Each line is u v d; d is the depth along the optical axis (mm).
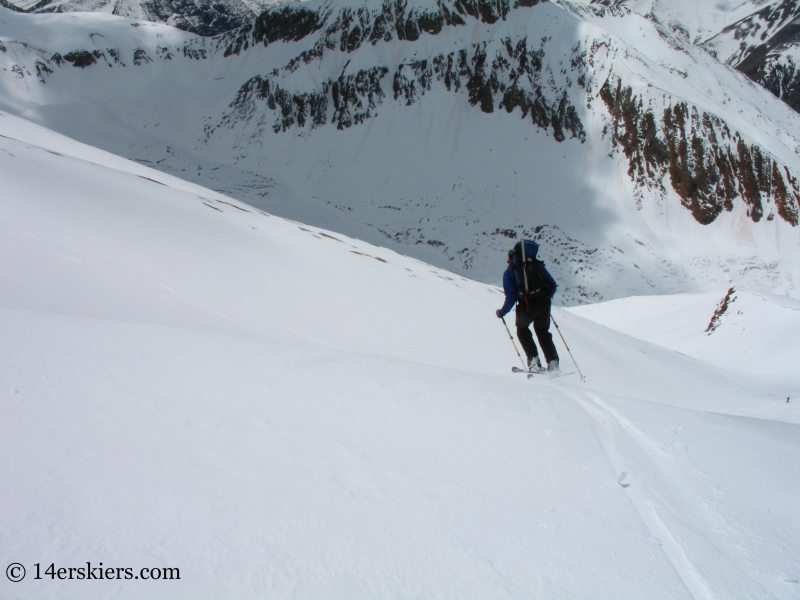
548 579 1789
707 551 2074
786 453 3545
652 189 128750
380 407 3248
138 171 35125
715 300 57531
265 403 3070
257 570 1653
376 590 1637
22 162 14680
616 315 64562
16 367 3078
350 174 149625
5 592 1413
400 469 2455
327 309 13719
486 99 155375
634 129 136375
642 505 2408
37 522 1739
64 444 2268
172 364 3566
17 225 10867
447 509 2145
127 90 189250
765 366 39750
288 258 16688
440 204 134250
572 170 137250
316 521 1946
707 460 3102
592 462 2795
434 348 14102
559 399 3939
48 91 180375
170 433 2512
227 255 14625
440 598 1638
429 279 22734
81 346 3695
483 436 2980
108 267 10508
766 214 121062
